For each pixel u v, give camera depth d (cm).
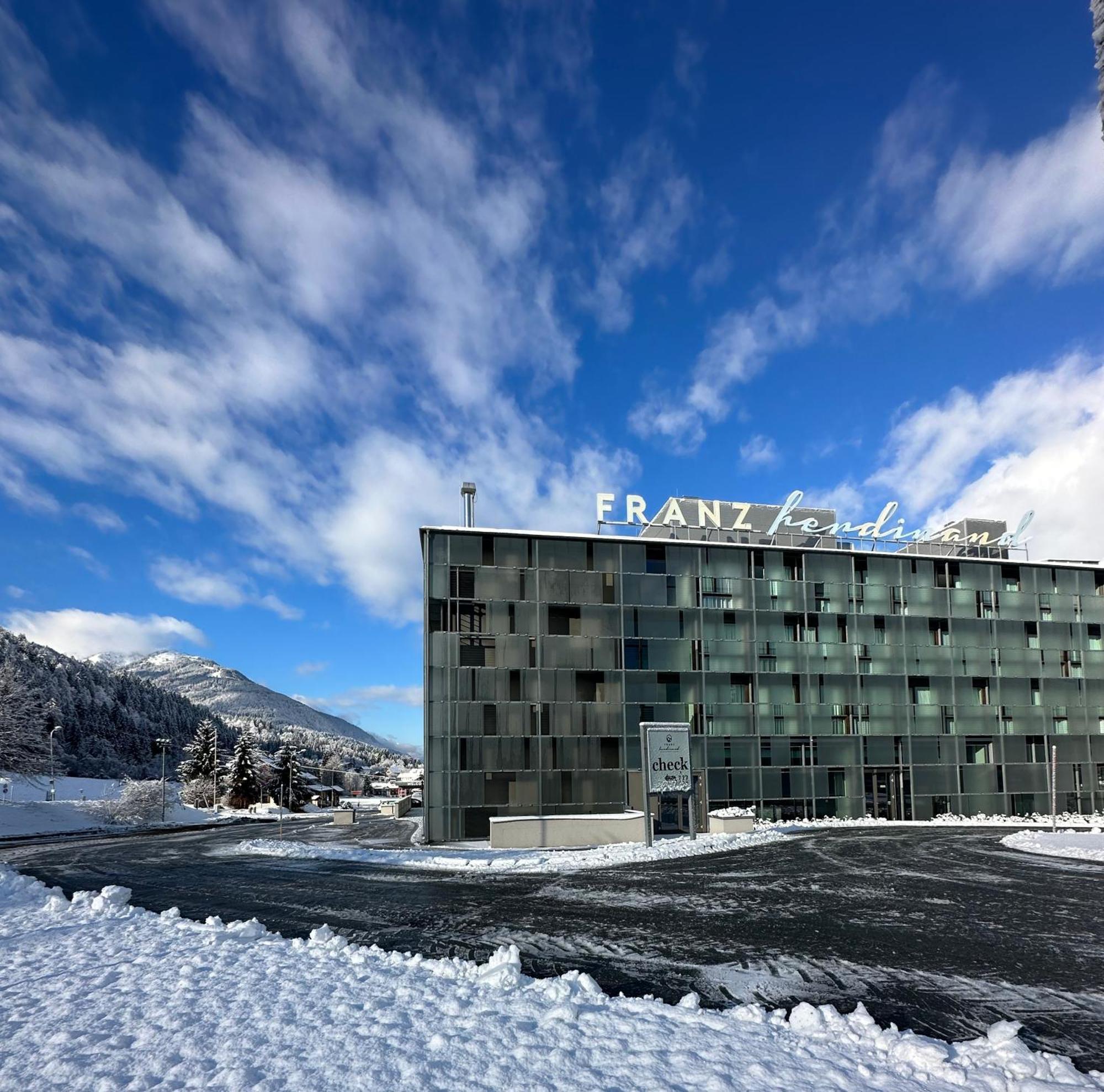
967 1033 845
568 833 3161
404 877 2231
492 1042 712
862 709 4675
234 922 1384
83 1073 625
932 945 1285
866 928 1428
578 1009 817
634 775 4134
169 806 7319
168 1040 704
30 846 3903
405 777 14800
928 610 4941
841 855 2730
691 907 1661
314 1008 816
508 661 4088
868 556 4897
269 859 2892
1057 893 1862
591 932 1395
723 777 4356
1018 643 5053
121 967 993
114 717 18000
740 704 4459
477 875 2259
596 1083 618
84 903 1562
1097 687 5122
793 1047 723
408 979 955
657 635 4378
